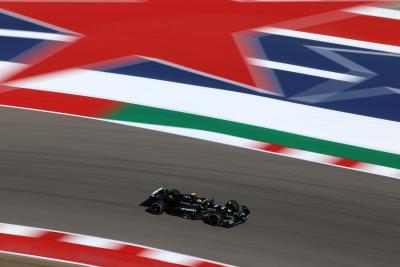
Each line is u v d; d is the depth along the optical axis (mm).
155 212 60594
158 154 71125
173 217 60656
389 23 101812
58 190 64250
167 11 105500
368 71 88938
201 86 84750
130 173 67500
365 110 80188
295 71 88750
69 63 89188
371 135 75688
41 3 107250
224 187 65812
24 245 56094
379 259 56438
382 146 73875
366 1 108688
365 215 62562
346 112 79750
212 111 79500
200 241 57156
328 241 58344
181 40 96438
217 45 95312
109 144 72688
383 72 88750
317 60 91500
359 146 73750
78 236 57344
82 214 60656
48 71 87125
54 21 101062
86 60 90125
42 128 75438
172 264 54000
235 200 63656
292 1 108625
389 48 94938
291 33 98625
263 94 83062
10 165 68188
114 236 57438
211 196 64188
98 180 66125
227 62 90750
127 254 55062
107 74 86812
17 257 54312
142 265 53781
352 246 57906
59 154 70438
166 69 88562
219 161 70375
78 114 78562
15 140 72750
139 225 59156
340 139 74812
